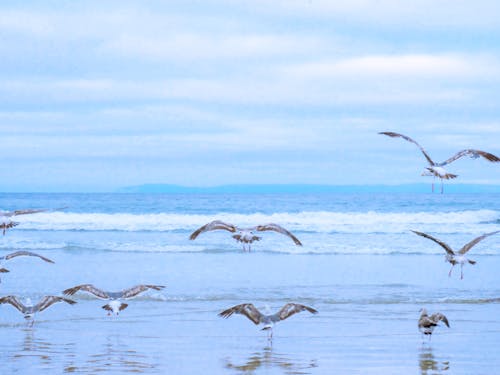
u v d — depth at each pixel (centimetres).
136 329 1847
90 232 4766
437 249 3716
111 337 1753
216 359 1534
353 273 2883
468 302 2233
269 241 4134
